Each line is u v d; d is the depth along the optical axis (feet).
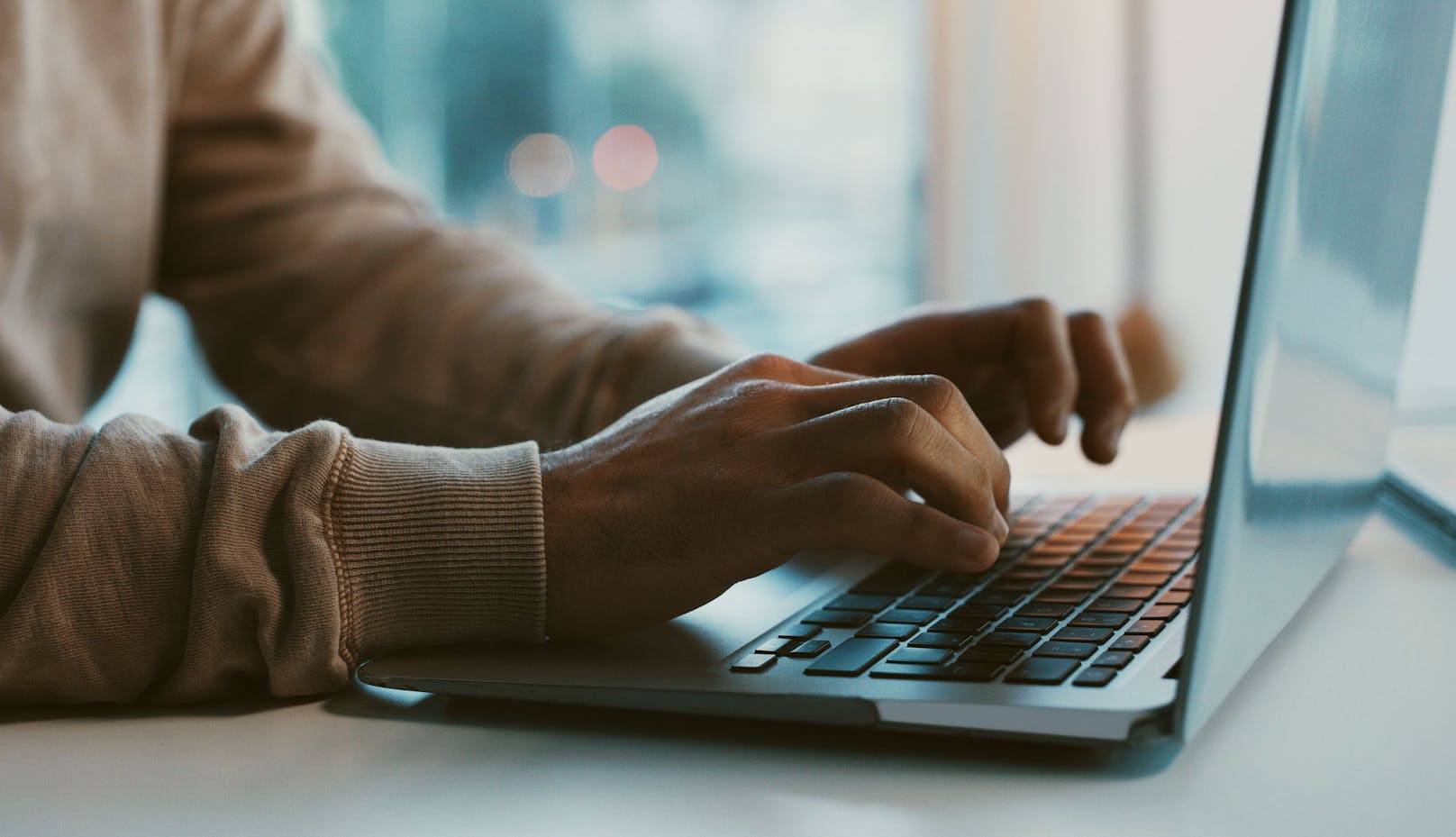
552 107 8.36
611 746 1.36
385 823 1.17
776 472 1.51
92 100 2.64
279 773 1.30
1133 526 2.08
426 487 1.57
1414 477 2.36
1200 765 1.24
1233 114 5.85
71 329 2.68
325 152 3.09
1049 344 2.19
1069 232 6.64
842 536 1.44
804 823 1.14
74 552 1.49
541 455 1.67
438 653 1.60
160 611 1.51
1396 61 1.56
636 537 1.53
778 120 8.38
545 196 8.46
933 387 1.55
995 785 1.21
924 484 1.50
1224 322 6.02
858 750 1.31
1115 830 1.10
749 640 1.55
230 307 2.94
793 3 8.24
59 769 1.33
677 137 8.46
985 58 6.61
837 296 8.43
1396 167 1.69
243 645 1.51
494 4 8.21
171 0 2.97
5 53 2.37
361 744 1.39
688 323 2.61
